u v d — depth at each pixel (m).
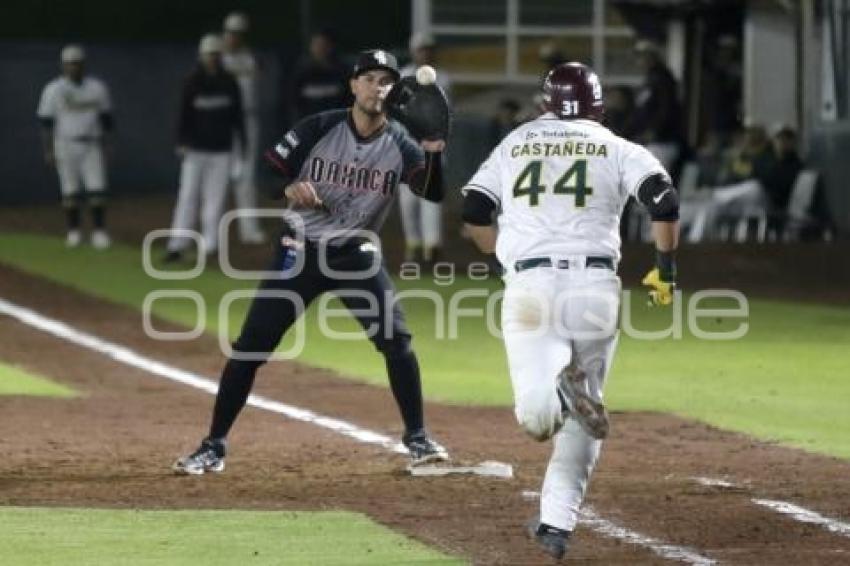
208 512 29.28
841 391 44.19
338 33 109.50
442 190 32.34
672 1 85.12
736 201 76.56
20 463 33.91
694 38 86.12
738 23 86.00
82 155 77.31
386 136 32.09
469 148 95.06
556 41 99.12
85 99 77.00
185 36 108.31
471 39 100.44
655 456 35.16
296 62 103.50
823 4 80.19
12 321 57.00
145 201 98.00
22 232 84.12
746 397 43.19
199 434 37.78
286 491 31.17
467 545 26.84
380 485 31.77
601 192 26.08
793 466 34.09
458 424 39.31
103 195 77.69
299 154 31.91
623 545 26.98
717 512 29.45
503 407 41.94
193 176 70.44
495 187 26.66
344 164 31.89
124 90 100.56
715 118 86.00
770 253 71.69
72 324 56.41
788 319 57.53
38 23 106.62
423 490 31.27
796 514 29.36
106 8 107.56
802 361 49.19
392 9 111.00
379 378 46.53
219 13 108.81
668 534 27.75
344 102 72.62
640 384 45.19
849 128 75.75
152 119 101.19
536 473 33.06
